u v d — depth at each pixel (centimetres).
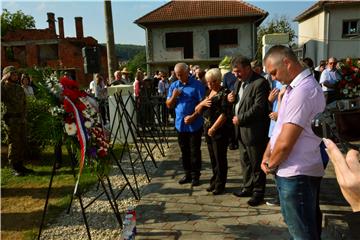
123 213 448
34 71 378
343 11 2144
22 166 624
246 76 419
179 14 2503
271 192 481
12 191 544
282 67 248
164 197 490
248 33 2473
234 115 454
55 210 467
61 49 3200
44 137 398
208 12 2483
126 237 332
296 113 240
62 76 380
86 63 867
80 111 368
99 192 531
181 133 523
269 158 266
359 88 545
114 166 668
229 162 646
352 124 118
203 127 519
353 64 560
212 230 384
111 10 1172
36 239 389
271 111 450
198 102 504
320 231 302
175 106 524
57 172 640
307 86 241
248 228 384
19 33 3256
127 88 847
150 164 678
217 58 2516
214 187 495
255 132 416
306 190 251
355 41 2155
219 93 456
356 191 87
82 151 363
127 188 544
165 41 2544
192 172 529
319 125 129
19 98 604
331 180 509
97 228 411
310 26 2495
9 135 606
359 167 90
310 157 250
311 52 2433
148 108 880
